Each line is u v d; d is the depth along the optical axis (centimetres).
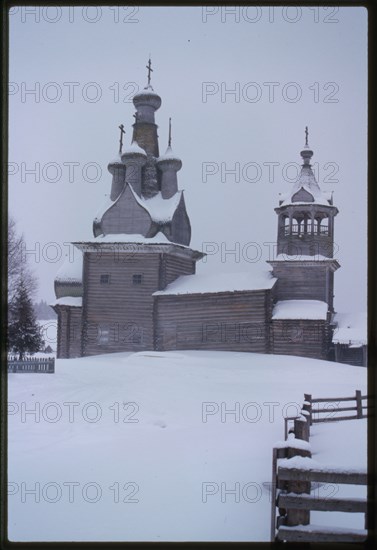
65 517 812
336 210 4325
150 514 825
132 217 4856
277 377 2938
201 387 2516
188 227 5278
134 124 5406
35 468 1116
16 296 3266
